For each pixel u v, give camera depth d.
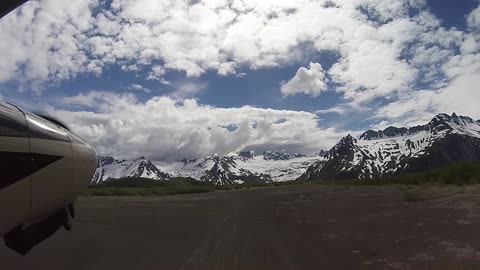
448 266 6.61
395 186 24.92
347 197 19.06
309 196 21.80
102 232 11.86
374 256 7.65
